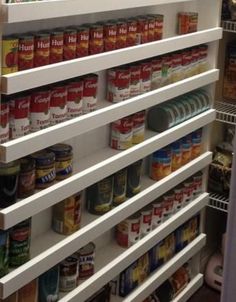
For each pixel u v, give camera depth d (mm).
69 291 1953
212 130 2746
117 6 1773
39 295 1862
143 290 2334
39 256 1735
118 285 2271
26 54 1537
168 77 2264
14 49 1487
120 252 2217
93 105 1851
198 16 2529
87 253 2010
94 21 1956
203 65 2523
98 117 1830
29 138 1550
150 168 2396
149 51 2014
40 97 1622
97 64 1753
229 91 2750
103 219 2010
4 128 1507
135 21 1980
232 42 2756
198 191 2686
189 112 2432
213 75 2527
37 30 1700
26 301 1771
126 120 2076
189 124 2414
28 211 1600
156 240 2355
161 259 2494
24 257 1677
